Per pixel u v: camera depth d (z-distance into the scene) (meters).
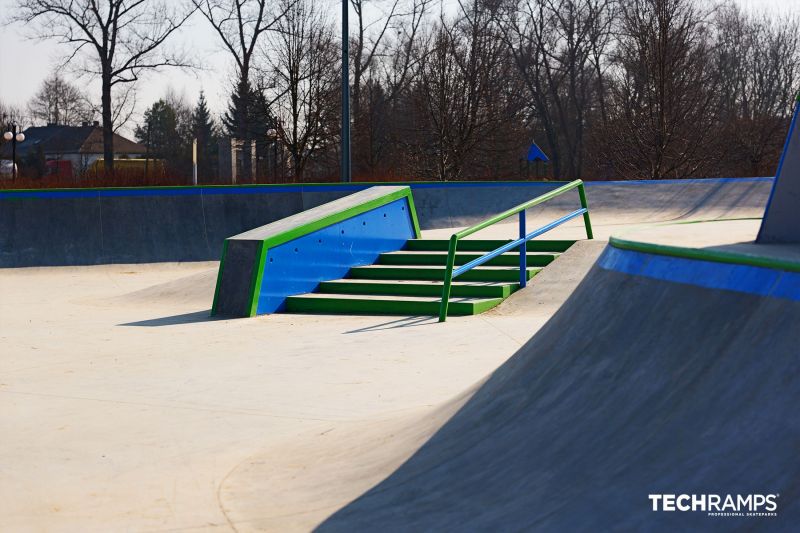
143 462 5.55
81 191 19.30
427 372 7.82
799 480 2.84
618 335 4.47
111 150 40.41
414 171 36.12
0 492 5.03
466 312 10.75
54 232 18.92
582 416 4.15
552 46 49.22
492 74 37.34
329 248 12.85
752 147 39.16
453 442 4.77
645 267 4.71
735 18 49.81
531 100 53.62
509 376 5.24
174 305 13.07
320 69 34.44
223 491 4.92
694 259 4.26
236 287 11.77
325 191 20.39
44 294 15.27
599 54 48.00
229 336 10.11
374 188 14.92
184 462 5.53
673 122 30.38
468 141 35.53
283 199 20.20
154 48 39.81
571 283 11.45
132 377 8.09
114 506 4.75
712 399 3.45
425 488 4.32
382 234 13.95
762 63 50.03
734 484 3.04
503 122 37.25
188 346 9.57
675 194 19.61
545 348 5.16
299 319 11.24
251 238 11.86
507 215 11.12
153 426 6.41
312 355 8.79
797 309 3.34
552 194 12.09
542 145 56.16
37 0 38.25
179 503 4.76
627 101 33.53
